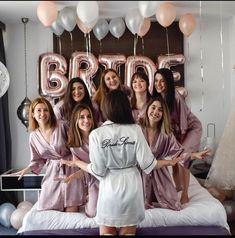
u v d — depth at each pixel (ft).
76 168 7.98
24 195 11.14
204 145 9.48
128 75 9.71
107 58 9.88
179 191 8.19
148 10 7.12
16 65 10.84
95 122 7.65
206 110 9.39
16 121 11.16
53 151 7.93
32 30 10.54
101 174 6.26
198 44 9.27
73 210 7.91
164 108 7.48
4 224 10.41
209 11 7.97
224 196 9.27
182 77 9.44
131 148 6.11
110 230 6.36
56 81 10.11
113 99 6.19
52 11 6.96
